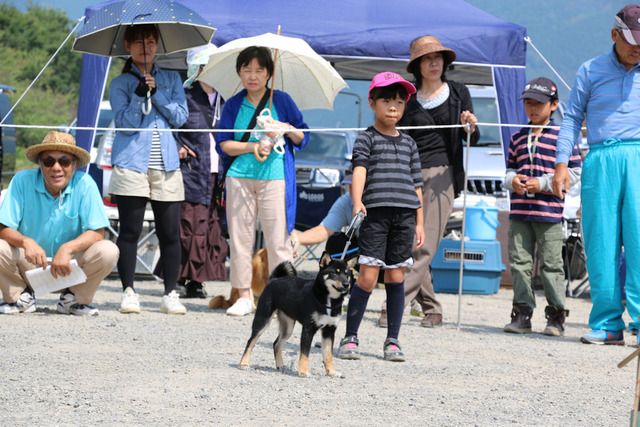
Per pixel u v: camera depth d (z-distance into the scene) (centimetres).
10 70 9788
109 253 1002
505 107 1416
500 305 1397
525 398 645
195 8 1462
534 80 1070
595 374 760
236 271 1085
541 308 1409
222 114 1071
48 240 1019
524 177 1041
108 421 535
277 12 1455
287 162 1062
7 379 647
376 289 1580
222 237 1334
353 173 804
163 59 1644
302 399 616
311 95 1154
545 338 1005
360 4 1484
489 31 1415
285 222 1064
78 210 1019
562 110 1984
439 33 1409
